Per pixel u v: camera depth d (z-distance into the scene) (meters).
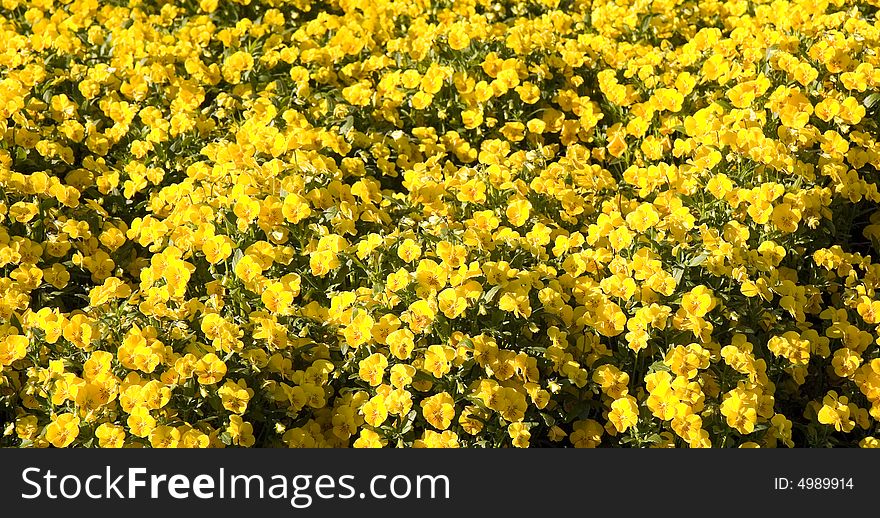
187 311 2.05
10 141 2.43
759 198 2.17
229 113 2.54
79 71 2.60
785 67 2.42
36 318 2.05
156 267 2.11
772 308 2.13
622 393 1.99
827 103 2.33
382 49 2.81
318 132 2.38
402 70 2.65
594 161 2.56
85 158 2.44
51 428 1.92
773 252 2.13
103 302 2.07
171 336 2.02
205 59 2.75
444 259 2.07
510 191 2.31
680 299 2.08
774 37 2.49
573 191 2.30
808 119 2.36
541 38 2.63
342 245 2.12
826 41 2.45
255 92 2.64
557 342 2.02
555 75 2.67
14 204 2.25
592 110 2.56
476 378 2.00
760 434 1.99
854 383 2.07
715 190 2.23
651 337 2.02
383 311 2.04
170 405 1.97
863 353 2.10
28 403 2.01
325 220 2.21
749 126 2.34
